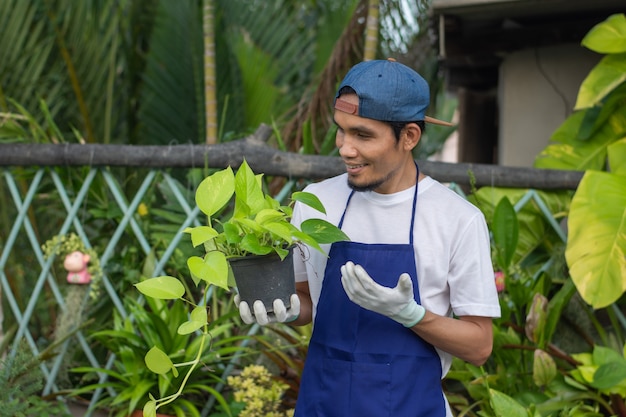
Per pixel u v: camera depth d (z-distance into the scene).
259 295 1.97
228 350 3.29
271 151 3.46
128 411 3.21
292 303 1.99
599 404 3.34
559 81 5.00
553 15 4.73
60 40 4.94
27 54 4.79
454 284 2.04
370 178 1.97
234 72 5.69
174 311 3.42
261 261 1.95
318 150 4.26
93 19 5.00
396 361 2.02
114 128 5.32
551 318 3.37
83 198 3.62
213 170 3.63
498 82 5.84
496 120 6.54
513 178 3.61
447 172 3.57
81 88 5.08
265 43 5.75
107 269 3.75
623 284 3.29
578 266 3.35
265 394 3.16
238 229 1.95
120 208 3.78
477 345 2.01
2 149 3.58
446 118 8.27
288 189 3.48
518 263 3.83
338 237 1.96
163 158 3.49
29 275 4.38
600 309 3.83
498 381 3.34
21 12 4.73
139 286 1.94
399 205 2.07
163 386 3.20
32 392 3.28
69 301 3.56
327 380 2.06
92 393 3.64
